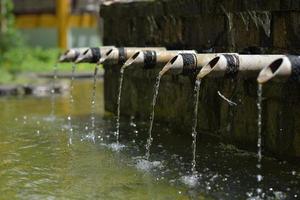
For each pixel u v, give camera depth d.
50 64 33.25
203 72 8.30
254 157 9.73
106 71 15.62
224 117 10.52
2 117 15.29
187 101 11.71
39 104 18.31
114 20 14.91
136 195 7.93
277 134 9.12
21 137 12.27
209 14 10.88
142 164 9.62
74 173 9.14
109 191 8.13
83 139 11.96
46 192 8.14
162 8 12.41
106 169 9.36
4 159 10.16
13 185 8.51
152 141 11.50
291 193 7.82
